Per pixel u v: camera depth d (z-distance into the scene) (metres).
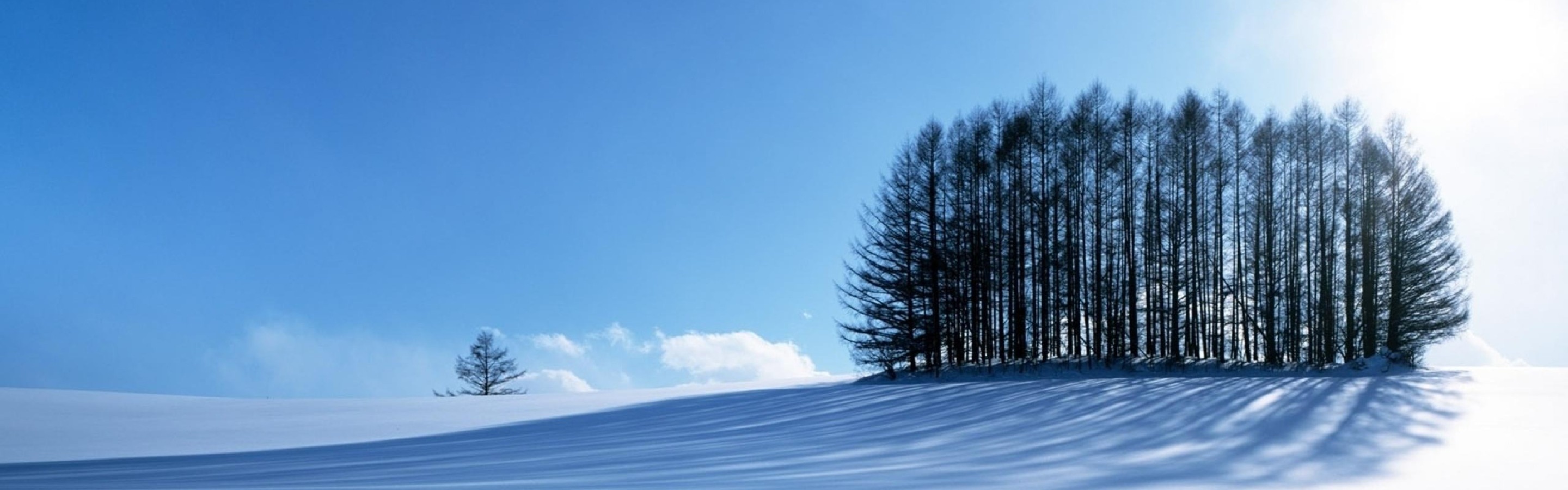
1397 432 8.41
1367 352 27.20
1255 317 27.64
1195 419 10.14
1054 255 27.27
